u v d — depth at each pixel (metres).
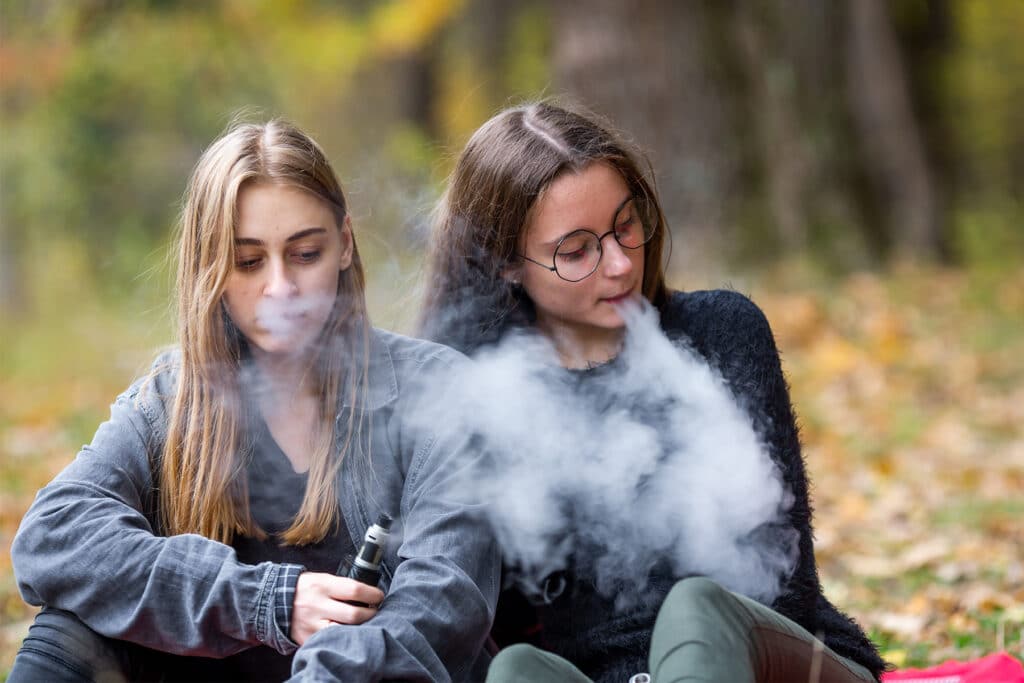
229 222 3.30
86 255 20.67
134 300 18.28
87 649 3.15
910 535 6.56
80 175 20.62
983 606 5.21
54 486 3.27
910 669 4.18
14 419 10.97
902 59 15.29
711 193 13.79
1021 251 16.11
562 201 3.44
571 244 3.46
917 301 12.69
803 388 10.23
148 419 3.42
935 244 15.02
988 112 24.42
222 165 3.34
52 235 20.95
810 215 14.25
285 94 23.00
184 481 3.33
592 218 3.45
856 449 8.53
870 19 15.06
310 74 23.98
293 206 3.30
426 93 24.83
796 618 3.29
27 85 20.33
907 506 7.11
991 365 10.49
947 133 16.80
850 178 14.87
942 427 8.93
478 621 3.11
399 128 22.42
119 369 13.03
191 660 3.29
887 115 14.96
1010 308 12.34
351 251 3.47
